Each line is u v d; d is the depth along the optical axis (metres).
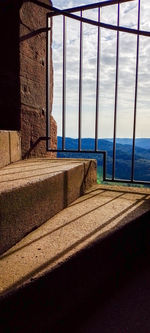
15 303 0.86
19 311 0.88
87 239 1.26
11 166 1.98
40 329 0.97
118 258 1.44
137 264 1.64
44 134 2.79
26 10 2.33
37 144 2.65
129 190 2.26
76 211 1.72
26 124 2.43
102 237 1.28
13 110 2.35
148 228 1.73
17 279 0.92
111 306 1.27
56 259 1.06
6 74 2.35
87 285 1.21
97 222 1.49
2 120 2.41
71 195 1.90
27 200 1.32
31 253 1.13
